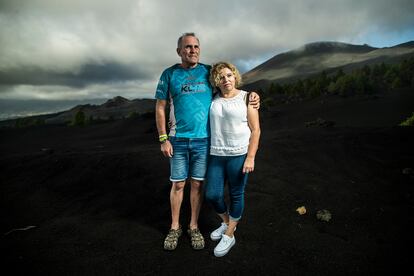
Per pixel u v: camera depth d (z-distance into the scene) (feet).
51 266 8.38
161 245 9.39
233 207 8.57
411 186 13.82
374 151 20.85
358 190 13.66
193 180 9.04
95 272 8.04
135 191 14.64
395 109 85.46
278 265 8.14
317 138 26.78
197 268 8.11
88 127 123.95
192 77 8.52
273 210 11.73
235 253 8.81
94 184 16.31
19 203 14.12
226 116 7.96
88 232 10.48
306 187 14.21
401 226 9.99
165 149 8.93
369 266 7.90
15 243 9.85
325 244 9.12
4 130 131.34
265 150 22.09
